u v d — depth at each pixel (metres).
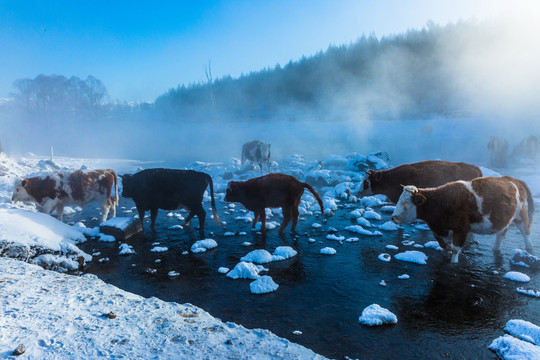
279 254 7.05
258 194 8.45
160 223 9.73
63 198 9.17
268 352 3.29
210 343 3.38
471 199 6.31
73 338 3.30
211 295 5.44
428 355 3.88
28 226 7.18
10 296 4.16
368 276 6.11
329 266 6.59
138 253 7.40
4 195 11.09
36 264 6.26
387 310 4.68
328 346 4.06
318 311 4.91
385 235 8.46
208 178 8.89
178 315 4.03
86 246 7.85
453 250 6.58
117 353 3.09
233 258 7.06
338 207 11.45
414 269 6.38
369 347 4.04
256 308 5.01
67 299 4.24
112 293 4.60
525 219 6.88
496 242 7.16
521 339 4.14
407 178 9.38
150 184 8.70
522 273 5.95
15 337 3.24
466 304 5.07
